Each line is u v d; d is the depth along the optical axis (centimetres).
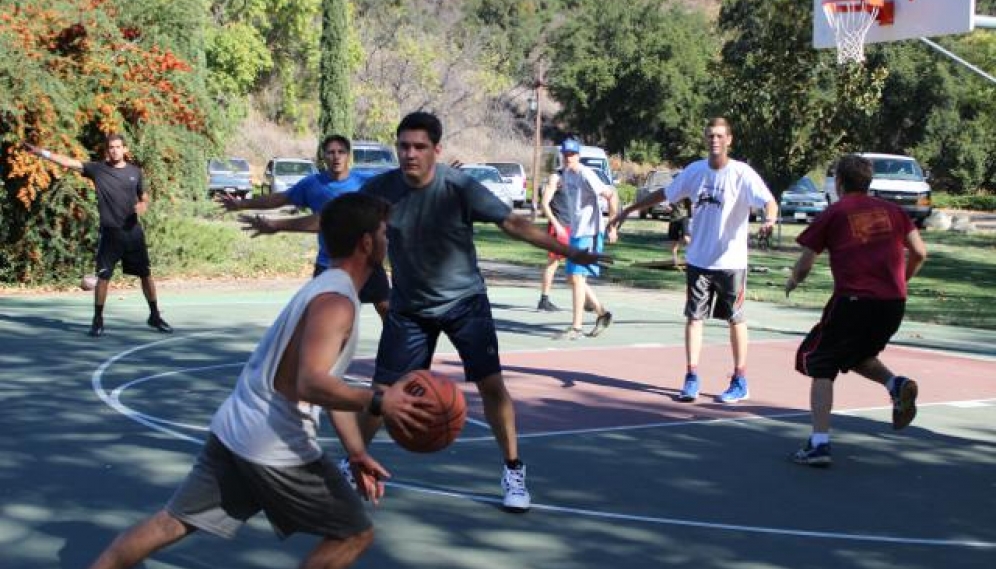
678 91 6400
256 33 4431
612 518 592
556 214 1377
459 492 630
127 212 1147
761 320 1477
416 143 579
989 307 1741
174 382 918
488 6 7381
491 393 599
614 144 6750
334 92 3906
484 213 586
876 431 826
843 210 712
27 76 1502
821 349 713
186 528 402
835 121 2919
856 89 2856
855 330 702
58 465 659
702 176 884
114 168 1144
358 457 399
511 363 1063
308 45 4903
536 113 4319
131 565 401
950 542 572
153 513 573
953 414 901
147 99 1659
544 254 2497
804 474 699
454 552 529
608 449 745
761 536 571
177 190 1798
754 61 2934
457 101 5550
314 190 829
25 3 1580
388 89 5088
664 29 6600
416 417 382
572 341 1221
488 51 5909
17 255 1630
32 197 1518
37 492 604
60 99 1531
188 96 1750
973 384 1043
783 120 2931
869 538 574
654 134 6681
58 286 1641
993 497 660
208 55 4206
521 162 5794
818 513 615
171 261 1803
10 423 762
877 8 1672
